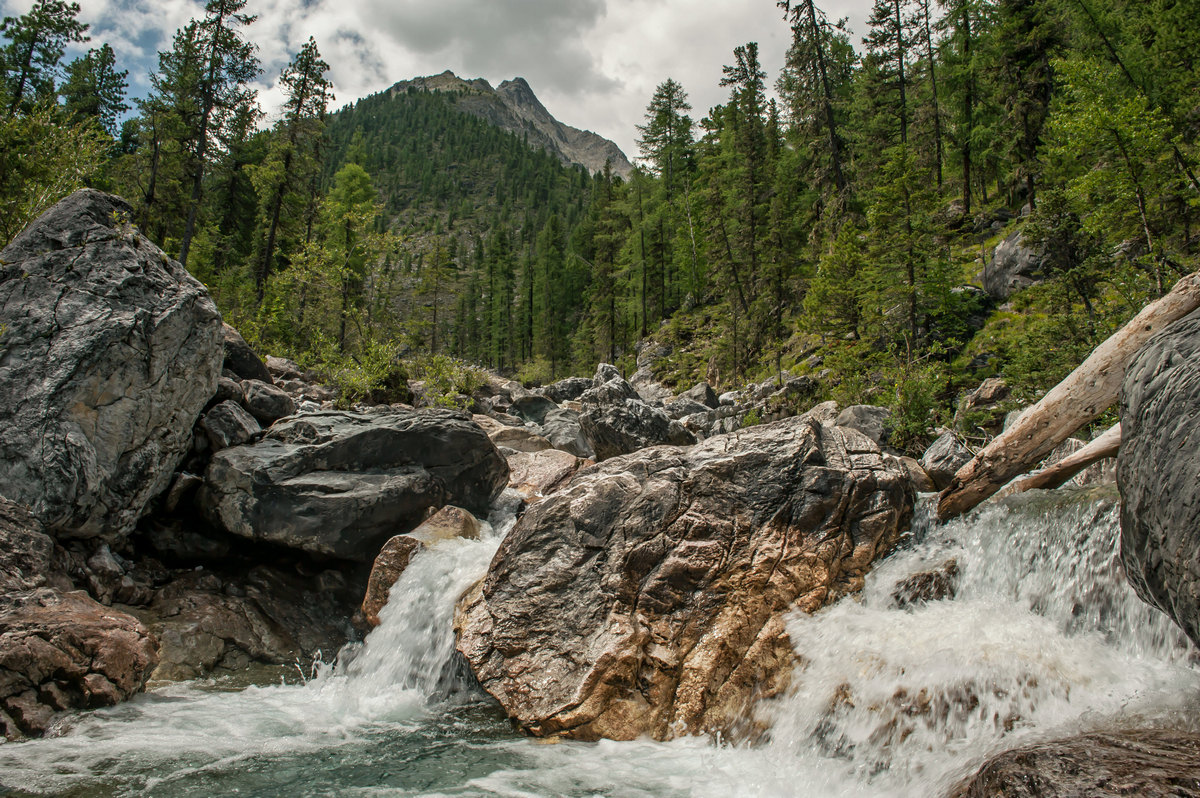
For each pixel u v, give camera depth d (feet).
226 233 162.50
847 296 96.68
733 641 22.95
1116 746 12.98
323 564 33.22
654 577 24.45
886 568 25.08
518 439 62.44
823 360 97.96
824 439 28.86
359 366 75.61
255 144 164.35
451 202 646.74
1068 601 21.30
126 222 34.24
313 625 31.27
